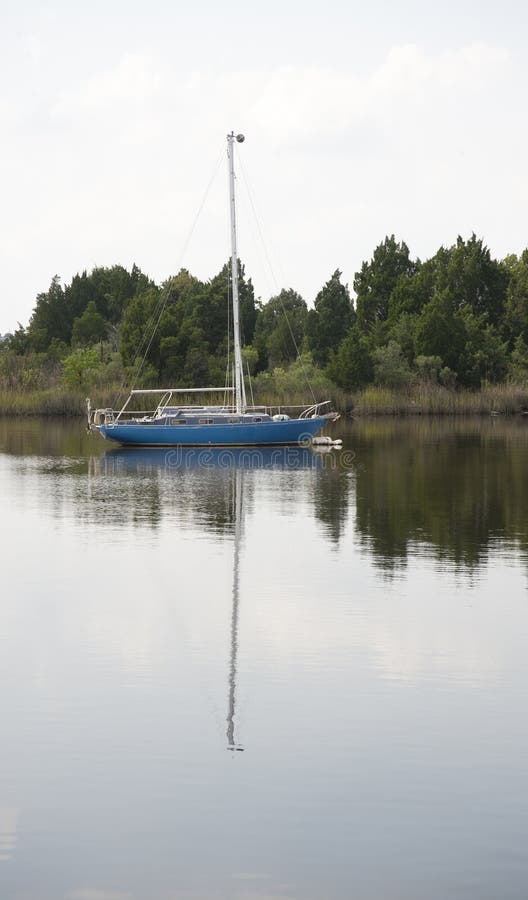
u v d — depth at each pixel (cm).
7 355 9844
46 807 988
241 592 1831
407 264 12706
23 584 1903
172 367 9300
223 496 3262
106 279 13975
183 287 12119
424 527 2566
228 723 1187
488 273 12288
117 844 924
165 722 1191
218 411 5669
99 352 10150
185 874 879
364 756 1099
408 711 1228
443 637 1537
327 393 8319
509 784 1034
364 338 10669
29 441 5853
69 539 2409
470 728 1177
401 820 963
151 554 2206
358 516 2770
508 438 5928
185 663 1409
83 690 1297
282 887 861
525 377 10331
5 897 845
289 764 1080
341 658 1433
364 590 1848
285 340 11275
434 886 860
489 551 2225
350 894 850
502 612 1686
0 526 2619
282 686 1316
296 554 2202
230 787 1027
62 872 881
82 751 1110
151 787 1028
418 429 6844
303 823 959
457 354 10281
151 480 3781
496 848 916
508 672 1373
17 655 1446
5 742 1133
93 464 4469
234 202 5569
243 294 11794
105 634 1556
